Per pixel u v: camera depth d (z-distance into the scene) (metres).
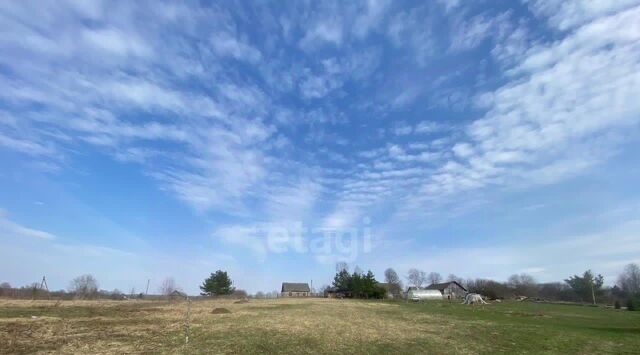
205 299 75.25
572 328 33.75
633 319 46.94
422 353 21.09
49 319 28.31
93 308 40.81
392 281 122.25
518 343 24.75
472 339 25.69
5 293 60.94
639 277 104.56
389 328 29.83
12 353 16.88
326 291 108.31
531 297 101.12
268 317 34.88
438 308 55.00
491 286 104.19
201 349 19.56
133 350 18.62
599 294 102.69
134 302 58.16
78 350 18.06
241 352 19.36
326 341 23.27
